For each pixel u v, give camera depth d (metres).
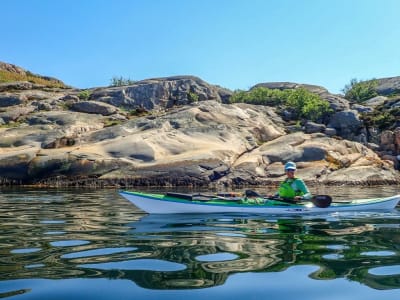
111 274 4.25
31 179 19.33
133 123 23.56
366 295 3.70
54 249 5.45
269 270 4.42
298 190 9.62
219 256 5.04
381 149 24.38
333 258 4.95
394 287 3.90
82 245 5.71
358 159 22.28
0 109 27.23
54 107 27.84
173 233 6.67
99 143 21.22
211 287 3.85
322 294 3.72
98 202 11.89
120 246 5.63
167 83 32.94
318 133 24.50
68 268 4.48
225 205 9.14
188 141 21.55
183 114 24.39
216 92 34.94
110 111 27.36
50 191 16.05
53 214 9.21
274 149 22.08
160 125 23.16
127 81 36.81
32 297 3.59
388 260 4.86
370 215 8.98
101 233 6.70
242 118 25.16
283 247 5.57
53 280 4.05
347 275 4.26
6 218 8.59
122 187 18.30
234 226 7.39
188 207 9.08
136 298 3.55
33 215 9.06
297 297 3.64
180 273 4.29
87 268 4.48
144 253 5.20
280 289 3.83
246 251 5.32
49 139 21.69
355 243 5.86
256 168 20.09
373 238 6.26
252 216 8.71
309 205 9.40
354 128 25.78
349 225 7.56
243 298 3.60
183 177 18.83
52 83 45.00
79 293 3.69
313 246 5.63
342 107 28.53
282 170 20.48
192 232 6.75
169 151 20.62
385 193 15.39
